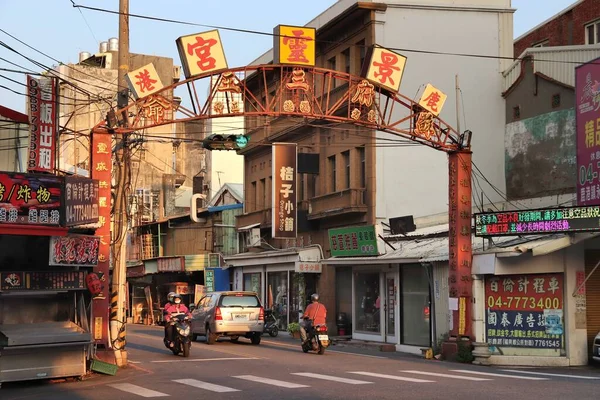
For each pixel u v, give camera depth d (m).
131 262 49.81
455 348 20.06
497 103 30.58
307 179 34.25
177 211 53.91
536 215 19.03
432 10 30.22
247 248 39.38
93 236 15.10
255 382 14.24
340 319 29.52
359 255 26.75
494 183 30.08
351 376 15.26
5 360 13.99
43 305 15.27
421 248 24.56
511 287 19.97
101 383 14.52
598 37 29.72
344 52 31.45
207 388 13.38
